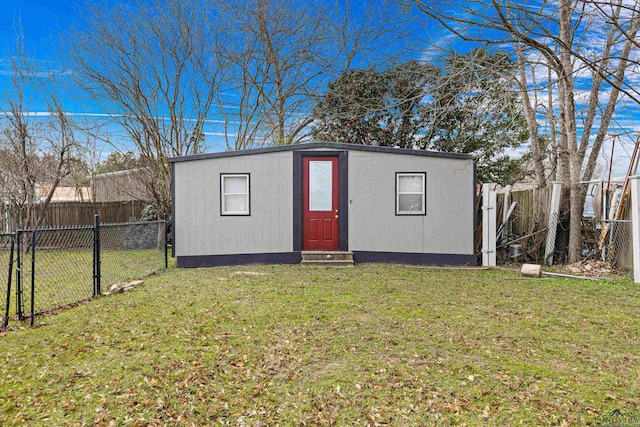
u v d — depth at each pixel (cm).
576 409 297
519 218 1047
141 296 645
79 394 323
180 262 947
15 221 1315
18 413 295
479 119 968
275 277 795
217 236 957
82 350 412
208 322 500
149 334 457
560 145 977
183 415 295
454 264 947
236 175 959
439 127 1327
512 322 502
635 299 621
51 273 878
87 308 575
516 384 335
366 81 1425
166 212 1405
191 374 356
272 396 321
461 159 948
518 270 887
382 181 964
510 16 739
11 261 507
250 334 456
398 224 960
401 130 1412
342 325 487
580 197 937
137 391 327
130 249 1241
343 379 346
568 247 966
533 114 1208
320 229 980
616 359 387
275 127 1667
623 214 856
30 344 430
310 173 980
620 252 832
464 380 343
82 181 1727
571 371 361
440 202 952
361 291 669
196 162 952
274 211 969
